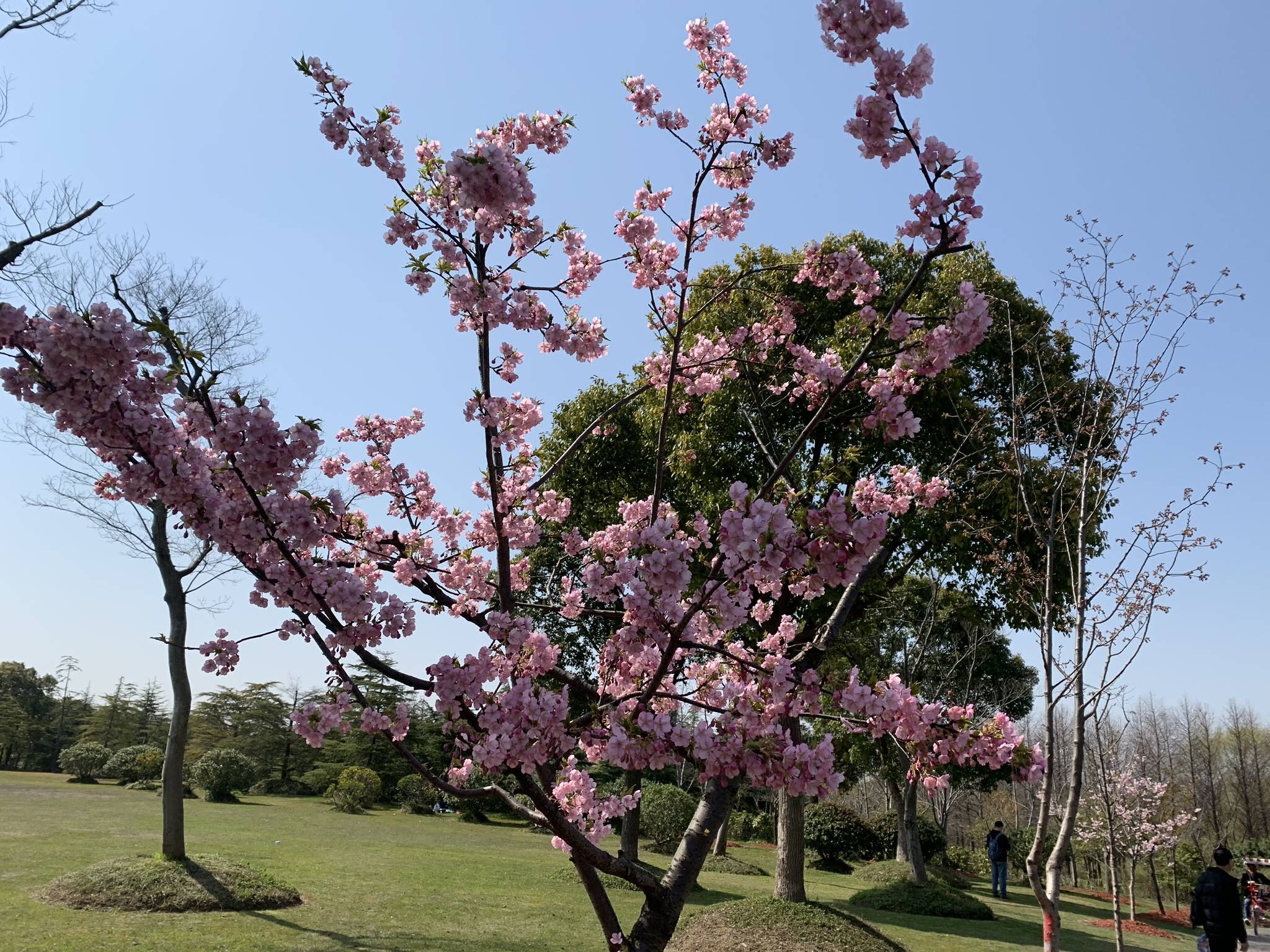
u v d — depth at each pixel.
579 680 3.46
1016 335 6.58
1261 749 36.47
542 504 4.31
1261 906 16.28
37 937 7.18
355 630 2.73
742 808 29.73
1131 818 14.98
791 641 4.25
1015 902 16.91
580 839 2.95
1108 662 5.07
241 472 2.55
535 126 3.81
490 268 3.43
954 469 6.87
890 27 2.62
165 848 9.28
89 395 2.45
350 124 3.34
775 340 4.61
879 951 8.23
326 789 31.81
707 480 10.20
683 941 8.42
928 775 2.94
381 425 4.52
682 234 4.43
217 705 38.38
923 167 2.75
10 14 6.02
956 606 12.71
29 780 28.45
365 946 7.68
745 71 4.10
